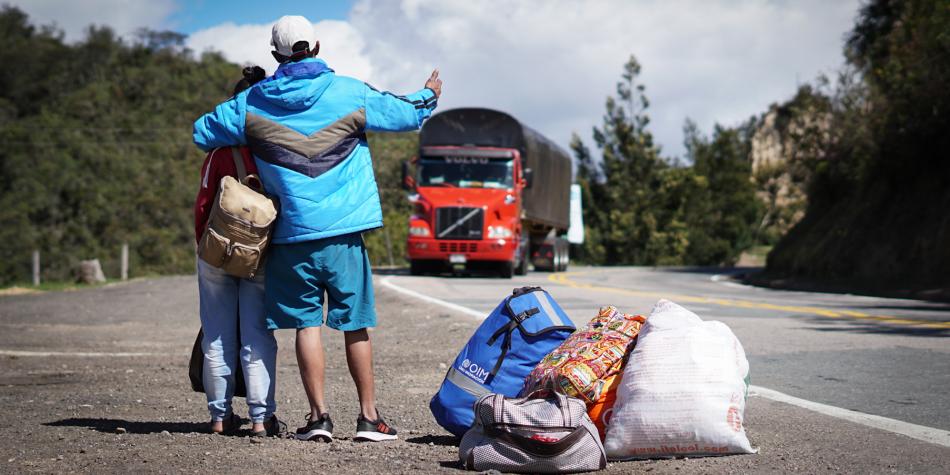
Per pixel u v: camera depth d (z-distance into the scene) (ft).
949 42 76.64
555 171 105.19
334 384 23.36
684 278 103.71
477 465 13.30
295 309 15.30
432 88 16.22
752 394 20.10
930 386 21.48
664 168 258.16
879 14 104.99
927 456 13.84
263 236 14.92
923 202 82.02
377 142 239.09
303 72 15.08
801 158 106.93
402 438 16.14
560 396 13.50
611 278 95.35
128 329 40.88
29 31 302.66
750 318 40.65
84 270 92.22
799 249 101.86
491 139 81.10
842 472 12.84
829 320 40.04
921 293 65.72
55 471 13.19
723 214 248.11
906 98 82.12
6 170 196.75
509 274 81.35
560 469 13.08
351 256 15.31
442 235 77.71
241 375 16.34
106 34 304.71
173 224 214.28
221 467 13.39
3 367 27.66
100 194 201.87
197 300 59.16
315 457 14.15
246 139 15.14
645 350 14.43
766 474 12.77
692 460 13.80
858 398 19.80
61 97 257.75
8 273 181.16
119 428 16.60
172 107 268.62
